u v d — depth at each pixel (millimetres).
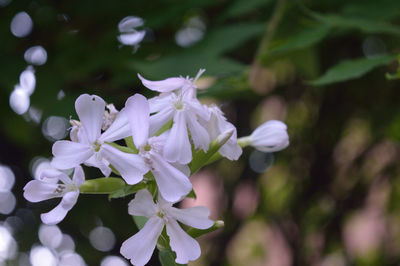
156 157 355
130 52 541
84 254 625
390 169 673
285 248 809
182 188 354
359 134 674
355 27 477
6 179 607
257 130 405
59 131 574
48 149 590
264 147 404
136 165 355
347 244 735
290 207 716
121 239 622
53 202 625
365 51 589
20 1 528
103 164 357
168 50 540
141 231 361
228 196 743
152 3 529
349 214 712
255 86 537
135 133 354
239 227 744
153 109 365
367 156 664
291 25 485
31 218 621
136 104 354
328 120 657
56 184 360
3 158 601
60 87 530
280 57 498
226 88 494
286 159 710
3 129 575
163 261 366
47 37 543
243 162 735
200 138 364
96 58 537
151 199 361
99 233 627
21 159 604
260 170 728
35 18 538
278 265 836
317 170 685
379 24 482
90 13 531
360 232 866
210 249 751
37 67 530
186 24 569
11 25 533
